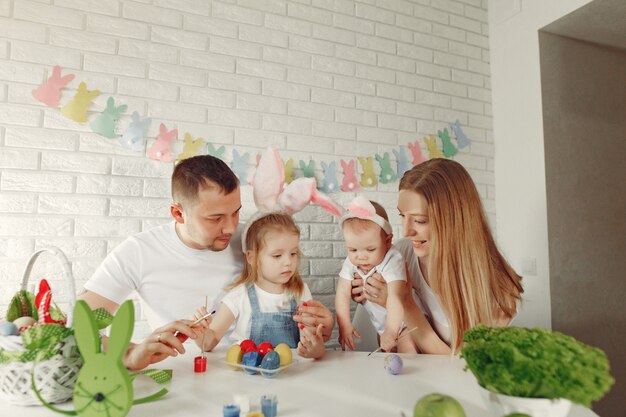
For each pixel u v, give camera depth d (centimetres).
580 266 206
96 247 157
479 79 232
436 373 102
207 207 132
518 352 60
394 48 213
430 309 142
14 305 90
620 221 220
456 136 223
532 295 206
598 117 221
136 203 164
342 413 76
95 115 160
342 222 141
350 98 201
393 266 137
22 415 74
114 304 135
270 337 132
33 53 154
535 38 211
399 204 137
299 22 195
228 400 83
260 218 141
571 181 209
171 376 96
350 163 197
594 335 204
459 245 125
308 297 142
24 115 152
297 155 189
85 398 70
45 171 153
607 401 204
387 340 130
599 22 202
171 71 172
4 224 147
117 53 165
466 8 234
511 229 219
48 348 76
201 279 143
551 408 60
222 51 180
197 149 172
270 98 187
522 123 216
